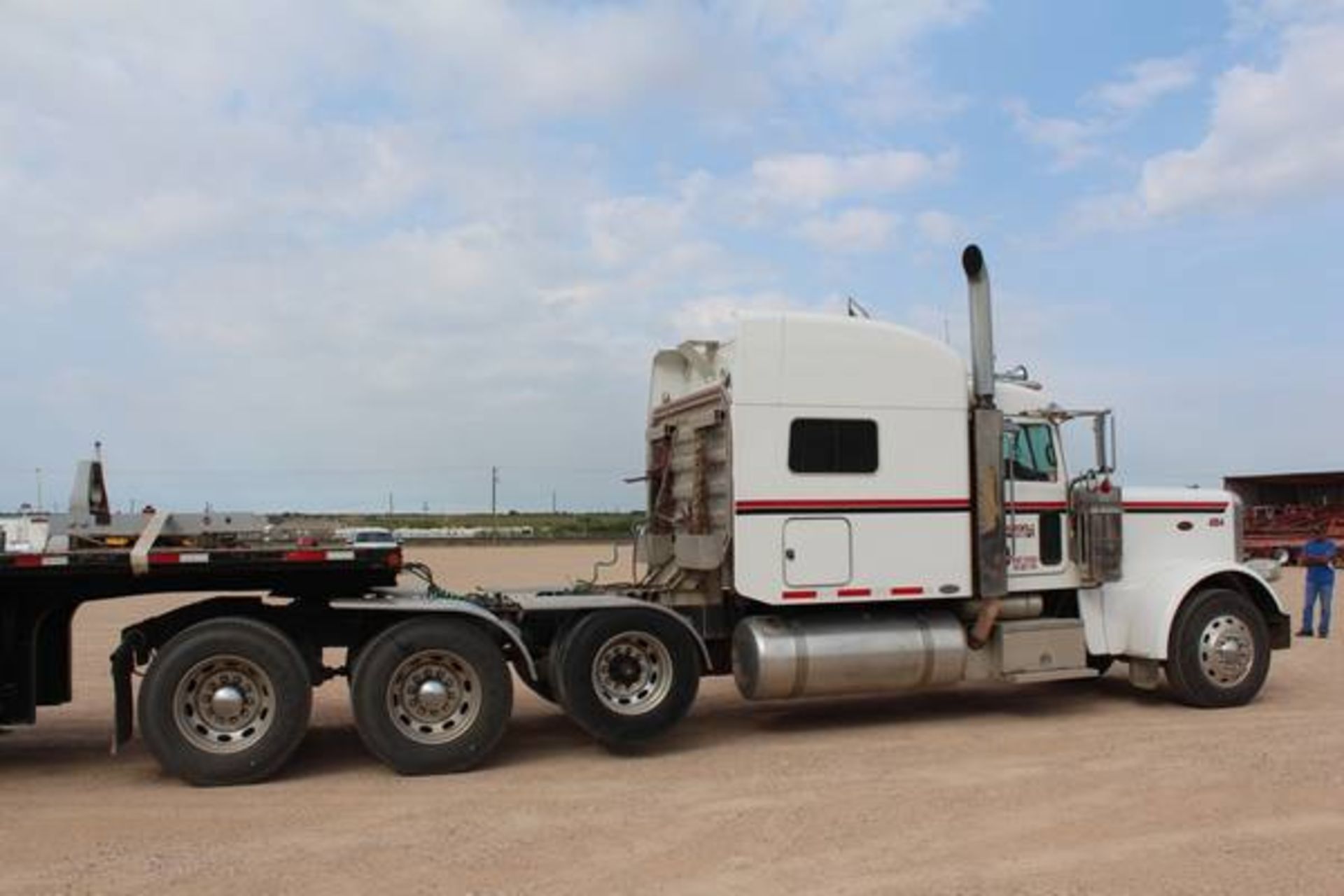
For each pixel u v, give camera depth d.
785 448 9.30
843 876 5.61
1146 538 10.82
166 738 7.66
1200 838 6.18
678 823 6.62
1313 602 16.11
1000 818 6.63
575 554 42.44
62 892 5.52
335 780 7.87
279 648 7.85
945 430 9.80
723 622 9.66
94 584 8.20
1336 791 7.15
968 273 9.96
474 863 5.90
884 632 9.47
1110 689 11.63
